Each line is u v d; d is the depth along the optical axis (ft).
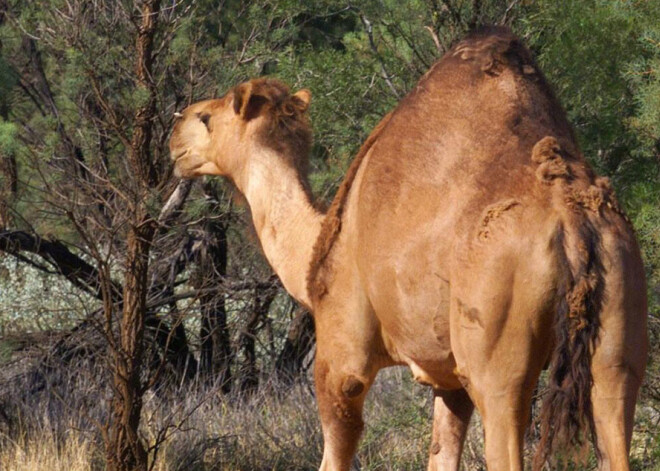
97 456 89.30
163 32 82.28
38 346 102.12
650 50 81.15
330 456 60.08
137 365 80.23
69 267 107.76
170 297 107.55
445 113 51.16
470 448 83.87
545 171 45.01
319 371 59.00
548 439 43.91
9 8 107.76
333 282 57.16
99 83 80.02
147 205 76.74
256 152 65.62
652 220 75.36
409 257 49.08
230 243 119.24
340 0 94.38
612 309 42.96
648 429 80.02
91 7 82.89
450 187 48.16
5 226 103.04
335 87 92.12
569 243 43.29
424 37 92.22
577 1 82.38
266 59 92.84
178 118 70.64
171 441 92.94
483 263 44.47
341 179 92.79
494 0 86.02
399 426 88.99
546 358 45.09
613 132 81.46
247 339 115.44
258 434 96.22
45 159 81.71
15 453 89.51
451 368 50.55
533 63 52.70
